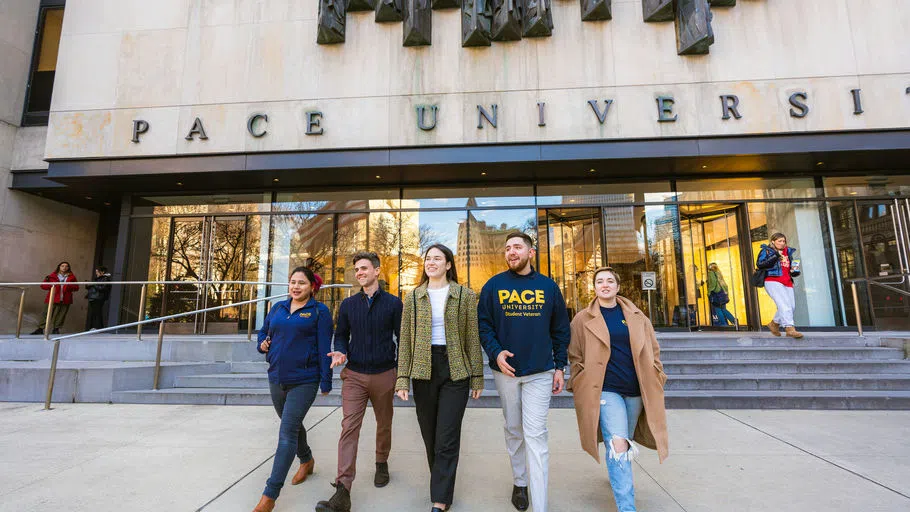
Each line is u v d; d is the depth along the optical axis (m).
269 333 3.33
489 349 2.91
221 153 10.02
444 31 10.05
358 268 3.29
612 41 9.76
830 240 10.46
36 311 11.90
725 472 3.55
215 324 11.18
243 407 5.77
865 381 5.83
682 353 6.98
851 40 9.35
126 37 10.54
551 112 9.66
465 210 11.17
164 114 10.20
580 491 3.24
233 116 10.09
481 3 9.85
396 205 11.33
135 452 4.02
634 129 9.46
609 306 3.12
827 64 9.31
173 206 11.70
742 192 10.77
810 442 4.26
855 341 7.24
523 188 11.14
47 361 7.38
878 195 10.50
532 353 2.85
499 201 11.15
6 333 11.16
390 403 3.34
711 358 6.95
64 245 12.80
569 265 10.85
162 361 7.49
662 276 10.62
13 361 7.38
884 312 10.15
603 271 3.13
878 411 5.37
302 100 10.05
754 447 4.14
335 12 10.01
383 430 3.36
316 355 3.22
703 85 9.47
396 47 10.07
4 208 11.46
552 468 3.69
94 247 13.59
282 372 3.11
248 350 7.55
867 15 9.42
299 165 9.93
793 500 3.04
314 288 3.41
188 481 3.38
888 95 9.11
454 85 9.88
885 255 10.31
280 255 11.34
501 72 9.84
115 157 10.19
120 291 11.23
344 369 3.27
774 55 9.43
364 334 3.24
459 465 3.78
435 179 10.94
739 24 9.59
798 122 9.18
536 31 9.76
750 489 3.22
